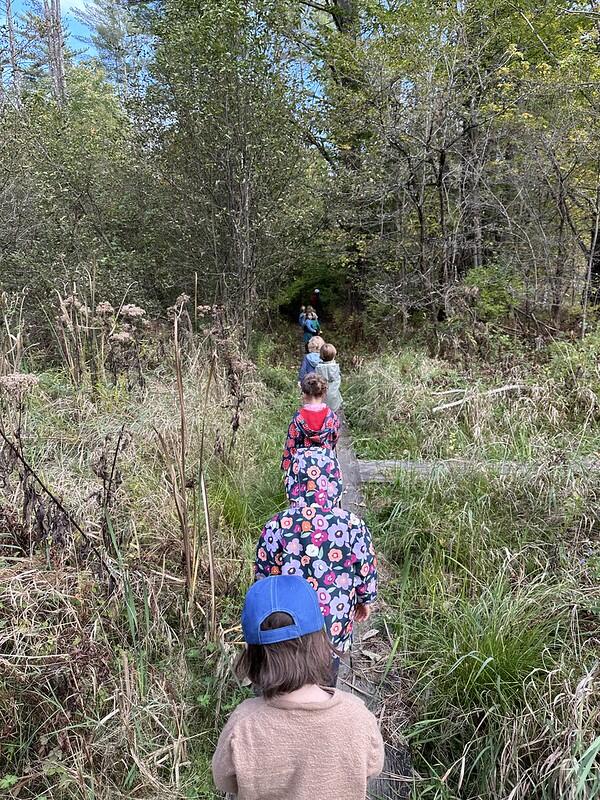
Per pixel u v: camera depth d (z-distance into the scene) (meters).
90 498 3.79
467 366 8.36
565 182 9.69
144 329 8.12
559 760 2.48
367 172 12.34
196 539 3.62
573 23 10.91
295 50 10.81
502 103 10.45
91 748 2.59
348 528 2.53
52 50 17.62
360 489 5.63
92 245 10.49
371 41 12.37
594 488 4.46
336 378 6.41
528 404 6.50
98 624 3.05
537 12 11.14
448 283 10.93
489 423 6.35
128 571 3.38
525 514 4.42
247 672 1.49
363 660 3.43
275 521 2.57
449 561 4.22
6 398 4.48
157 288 11.63
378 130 11.61
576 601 3.26
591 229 9.80
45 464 4.23
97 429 4.95
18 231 9.84
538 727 2.68
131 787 2.58
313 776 1.35
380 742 1.46
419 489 5.13
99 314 6.41
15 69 9.71
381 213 12.80
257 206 10.99
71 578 3.23
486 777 2.65
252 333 12.03
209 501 4.42
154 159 11.18
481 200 11.20
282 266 12.96
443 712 3.04
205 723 2.98
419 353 9.77
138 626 3.23
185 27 9.70
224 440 5.46
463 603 3.57
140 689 2.85
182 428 3.35
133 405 5.57
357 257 14.51
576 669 2.89
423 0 10.61
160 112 10.58
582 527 4.18
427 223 12.80
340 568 2.48
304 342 14.12
